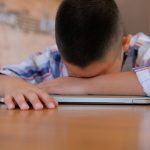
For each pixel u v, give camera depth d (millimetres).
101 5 835
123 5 1552
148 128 383
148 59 1070
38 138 315
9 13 1894
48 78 1138
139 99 749
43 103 654
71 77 921
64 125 405
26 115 523
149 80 893
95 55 833
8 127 389
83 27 809
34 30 1882
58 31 842
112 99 746
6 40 1890
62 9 839
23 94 667
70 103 744
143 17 1559
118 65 960
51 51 1181
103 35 825
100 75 917
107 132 352
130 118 483
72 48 828
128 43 1094
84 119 467
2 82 822
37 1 1869
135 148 269
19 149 263
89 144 284
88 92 885
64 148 267
